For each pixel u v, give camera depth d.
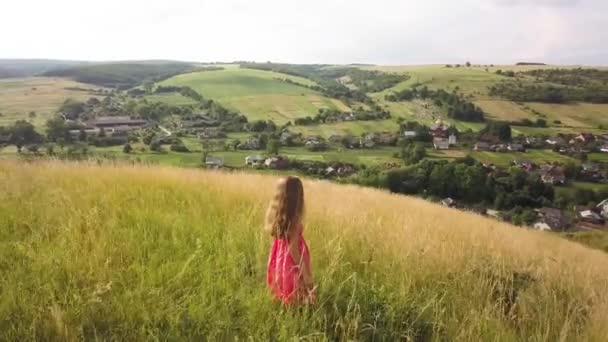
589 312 4.48
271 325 3.50
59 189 7.03
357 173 84.06
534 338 3.78
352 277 4.32
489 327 3.86
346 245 5.56
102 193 7.34
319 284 4.28
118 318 3.50
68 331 3.27
